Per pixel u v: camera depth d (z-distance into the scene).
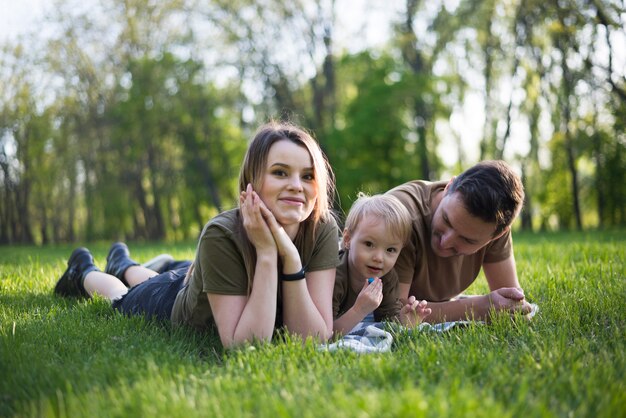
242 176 3.29
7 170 34.28
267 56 29.89
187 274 3.61
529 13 23.83
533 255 7.62
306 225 3.30
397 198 3.73
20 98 31.73
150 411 2.00
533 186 28.02
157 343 2.99
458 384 2.24
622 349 2.80
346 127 27.41
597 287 4.51
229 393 2.21
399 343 3.14
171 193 32.56
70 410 2.08
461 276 4.03
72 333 3.24
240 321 3.06
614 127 24.86
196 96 30.53
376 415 1.89
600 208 26.34
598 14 20.19
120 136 31.33
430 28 27.48
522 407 2.05
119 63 31.34
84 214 43.41
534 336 3.09
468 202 3.29
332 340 3.34
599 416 2.01
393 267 3.73
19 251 15.64
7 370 2.54
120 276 4.71
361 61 27.72
